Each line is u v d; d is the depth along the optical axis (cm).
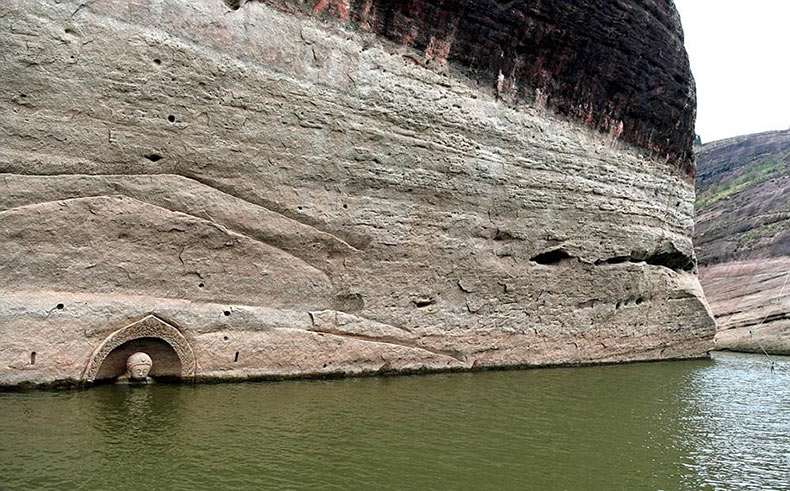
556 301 1563
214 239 1034
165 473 620
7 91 891
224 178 1049
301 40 1147
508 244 1459
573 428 937
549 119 1573
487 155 1414
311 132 1145
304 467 666
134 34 977
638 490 685
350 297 1188
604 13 1664
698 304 2012
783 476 765
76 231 927
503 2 1441
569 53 1594
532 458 767
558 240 1562
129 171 973
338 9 1204
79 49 936
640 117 1831
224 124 1051
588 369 1590
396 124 1262
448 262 1334
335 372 1159
